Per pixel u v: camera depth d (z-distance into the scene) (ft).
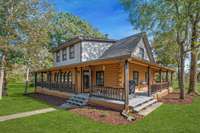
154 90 62.44
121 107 44.09
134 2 61.82
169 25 59.67
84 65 56.49
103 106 49.65
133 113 41.50
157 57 122.21
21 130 33.58
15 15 81.05
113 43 83.25
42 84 98.53
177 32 61.21
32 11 83.25
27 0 81.82
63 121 37.88
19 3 80.89
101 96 55.36
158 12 59.21
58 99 69.77
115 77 63.10
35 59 97.30
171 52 112.47
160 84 70.08
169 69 78.38
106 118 38.78
